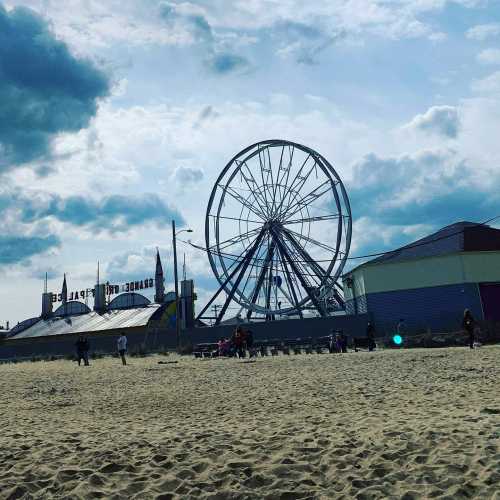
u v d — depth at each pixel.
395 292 43.25
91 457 7.42
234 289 50.78
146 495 6.06
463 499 5.57
